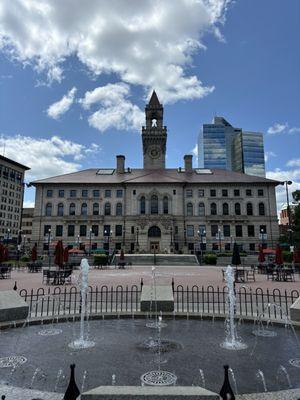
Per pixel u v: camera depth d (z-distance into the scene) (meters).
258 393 5.23
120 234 73.62
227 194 75.00
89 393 4.55
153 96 94.06
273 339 9.04
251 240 72.81
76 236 73.62
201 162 177.12
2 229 114.50
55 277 23.28
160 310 11.49
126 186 74.94
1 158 114.69
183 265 51.91
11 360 7.41
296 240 55.59
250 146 170.75
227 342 8.77
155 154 89.38
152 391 4.62
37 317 10.59
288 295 17.23
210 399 4.47
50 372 6.70
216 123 189.75
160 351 8.03
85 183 75.31
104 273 33.41
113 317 11.23
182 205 73.94
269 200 74.12
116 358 7.53
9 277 29.05
